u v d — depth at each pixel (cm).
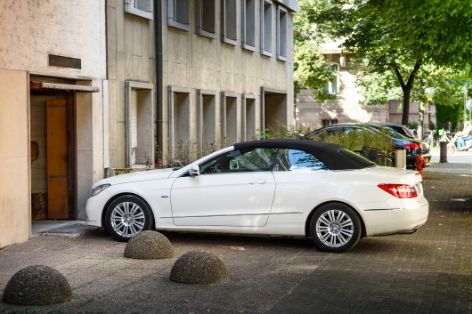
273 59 2947
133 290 908
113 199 1279
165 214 1252
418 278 996
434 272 1038
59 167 1526
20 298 830
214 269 951
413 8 1762
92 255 1148
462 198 2056
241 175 1225
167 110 1933
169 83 1952
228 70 2417
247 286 934
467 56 1866
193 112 2122
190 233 1374
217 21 2306
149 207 1260
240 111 2539
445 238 1350
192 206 1239
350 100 6312
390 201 1170
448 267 1077
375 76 5103
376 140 2186
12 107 1261
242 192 1218
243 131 2562
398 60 3198
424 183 2545
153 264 1075
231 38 2442
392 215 1170
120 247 1217
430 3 1683
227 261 1111
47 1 1362
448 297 884
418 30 1809
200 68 2172
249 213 1216
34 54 1325
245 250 1208
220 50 2341
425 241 1315
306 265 1080
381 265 1089
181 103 2091
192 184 1241
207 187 1234
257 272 1026
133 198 1264
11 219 1252
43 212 1530
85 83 1514
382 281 975
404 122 3306
